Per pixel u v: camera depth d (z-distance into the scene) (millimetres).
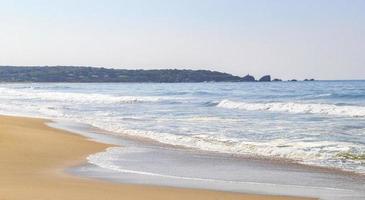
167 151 18578
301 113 35969
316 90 75688
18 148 18453
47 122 30547
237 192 11602
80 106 48000
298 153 17562
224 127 26172
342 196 11336
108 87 135125
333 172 14398
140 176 13539
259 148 18828
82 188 11367
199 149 19094
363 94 56312
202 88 108812
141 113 37594
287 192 11719
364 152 17438
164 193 11180
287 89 86625
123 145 20297
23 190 10812
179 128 26031
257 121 29609
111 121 31109
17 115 36469
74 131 25734
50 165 15195
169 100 57406
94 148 19281
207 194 11242
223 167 15180
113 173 13977
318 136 21734
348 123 27578
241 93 75000
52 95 74438
